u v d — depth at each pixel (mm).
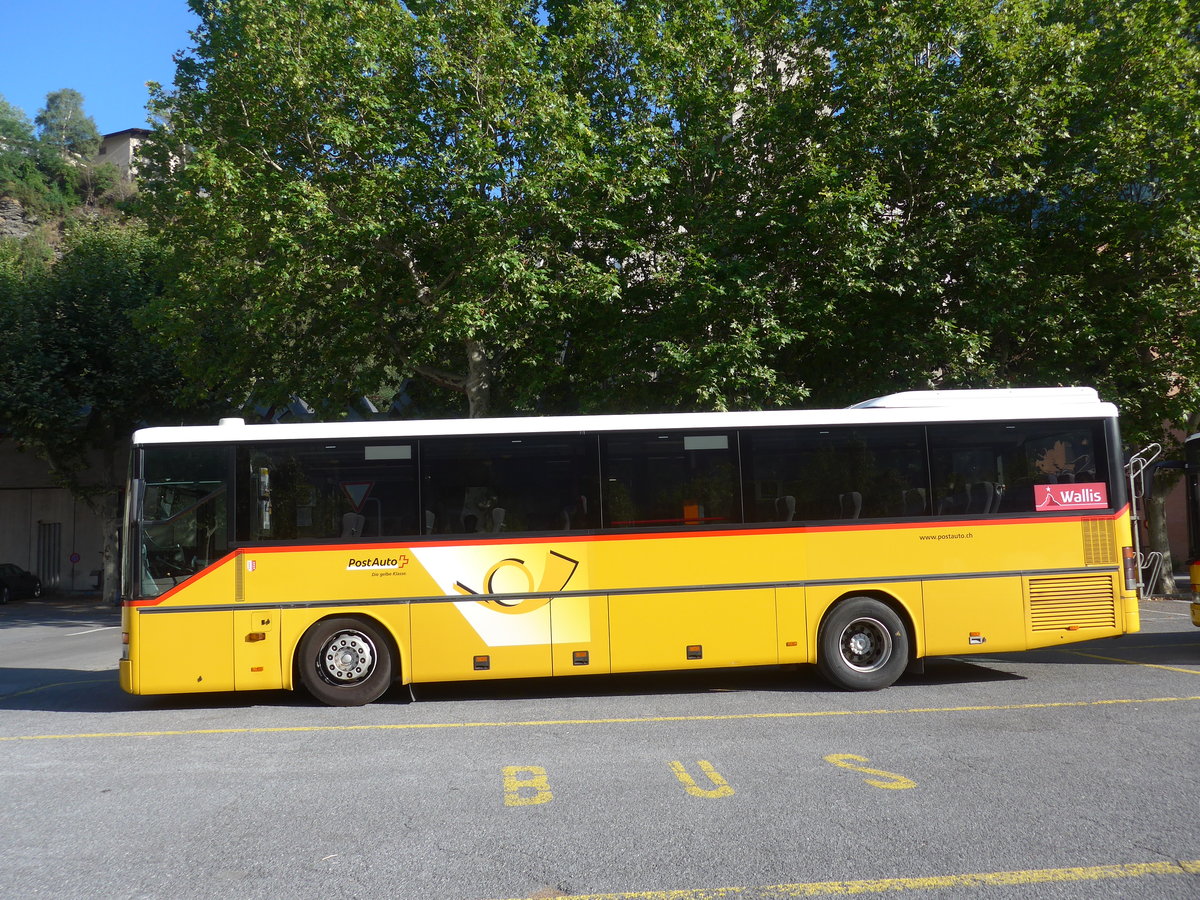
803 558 9477
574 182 16469
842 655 9438
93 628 22141
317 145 17000
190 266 19234
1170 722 7539
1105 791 5617
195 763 6809
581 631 9211
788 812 5289
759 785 5867
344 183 16812
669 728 7707
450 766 6539
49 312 28891
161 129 20641
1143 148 17188
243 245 16922
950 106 16094
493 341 18141
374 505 9211
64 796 5957
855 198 15164
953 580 9602
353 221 16188
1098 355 17562
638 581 9305
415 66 16391
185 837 5066
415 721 8266
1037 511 9773
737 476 9523
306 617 9047
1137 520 10086
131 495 9047
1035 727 7441
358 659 9117
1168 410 18062
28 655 15836
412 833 5062
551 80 16547
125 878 4457
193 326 19453
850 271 15352
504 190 16312
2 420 29016
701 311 15914
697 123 17859
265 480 9164
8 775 6547
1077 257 17891
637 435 9516
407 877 4406
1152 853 4559
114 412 29953
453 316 15781
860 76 16734
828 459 9648
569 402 19688
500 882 4320
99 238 30359
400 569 9133
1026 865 4422
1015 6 16547
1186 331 17547
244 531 9086
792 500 9531
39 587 34969
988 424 9852
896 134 16188
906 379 16625
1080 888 4152
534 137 15992
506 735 7566
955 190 16391
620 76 18234
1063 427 9953
